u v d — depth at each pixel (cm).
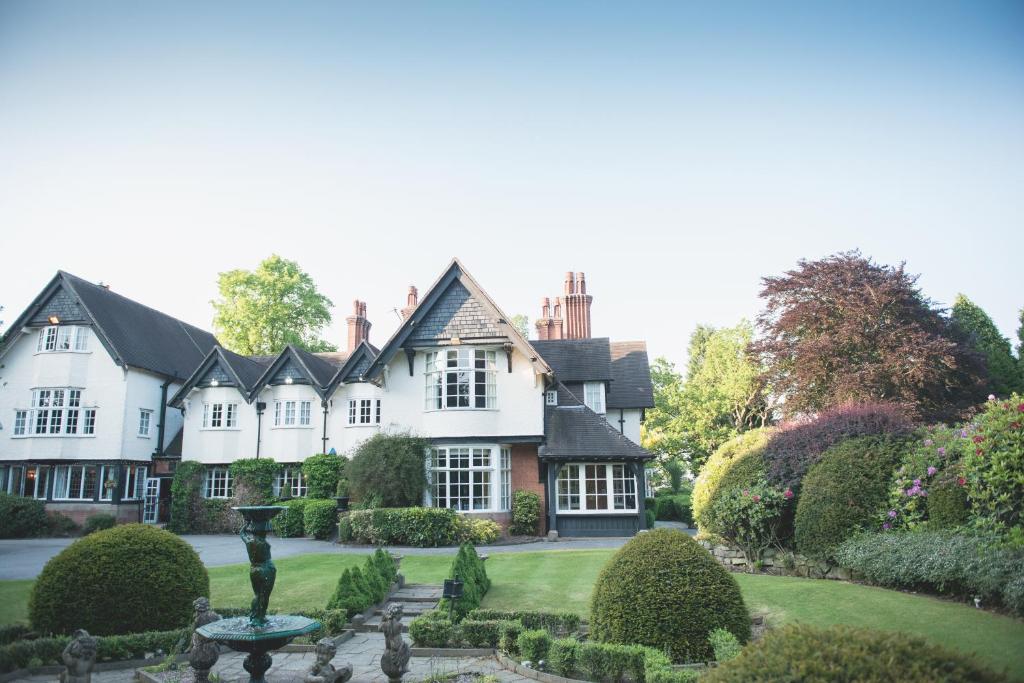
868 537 1136
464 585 1092
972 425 1091
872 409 1334
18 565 1852
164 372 3306
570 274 3456
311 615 1098
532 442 2414
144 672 881
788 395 2827
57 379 3062
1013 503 933
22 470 3053
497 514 2372
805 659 420
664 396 5169
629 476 2369
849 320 2641
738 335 5003
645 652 774
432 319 2506
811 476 1285
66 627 984
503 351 2497
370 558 1304
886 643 421
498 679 838
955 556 941
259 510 776
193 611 1045
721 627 813
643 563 858
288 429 3045
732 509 1377
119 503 3005
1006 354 3441
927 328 2656
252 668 765
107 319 3194
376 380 2486
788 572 1290
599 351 3089
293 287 4453
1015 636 762
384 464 2305
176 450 3312
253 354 4416
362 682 854
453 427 2422
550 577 1408
